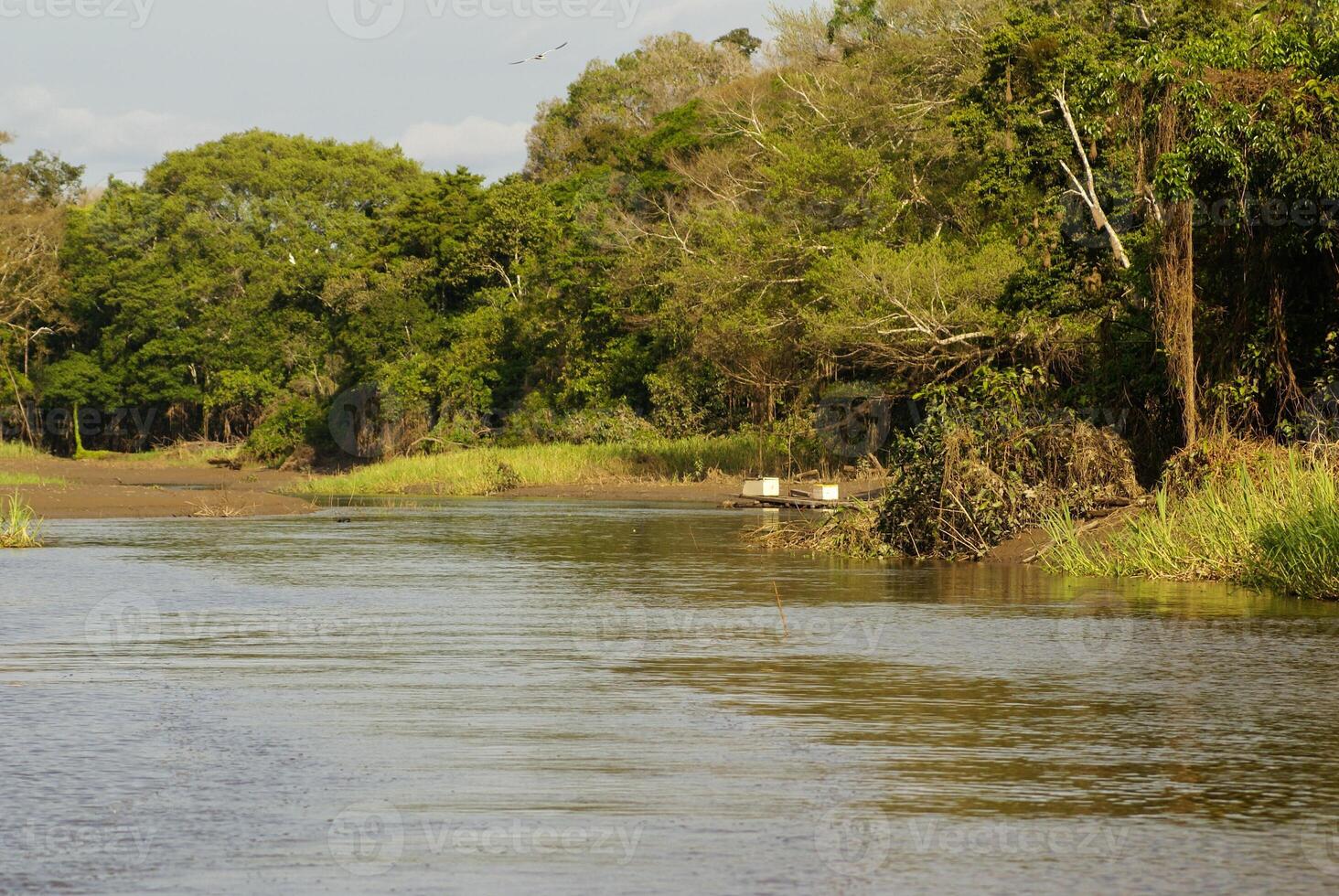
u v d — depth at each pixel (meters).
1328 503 53.47
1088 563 60.69
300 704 31.84
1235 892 19.16
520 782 24.86
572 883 19.53
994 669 36.22
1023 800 23.66
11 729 29.25
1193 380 70.12
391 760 26.47
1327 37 68.50
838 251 130.25
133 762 26.39
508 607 49.50
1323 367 70.44
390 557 70.75
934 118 145.38
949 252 119.06
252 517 107.12
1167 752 26.89
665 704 31.73
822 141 153.75
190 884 19.52
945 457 68.25
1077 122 89.12
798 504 113.12
